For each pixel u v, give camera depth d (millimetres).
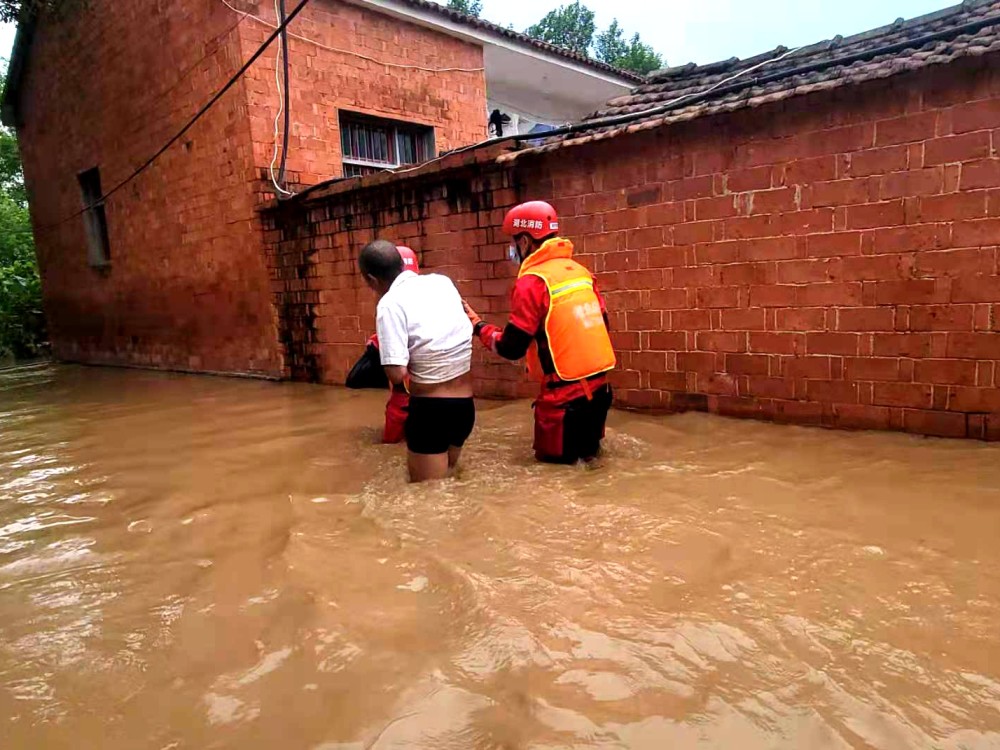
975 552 2371
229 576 2541
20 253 17422
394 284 3561
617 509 2947
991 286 3551
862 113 3797
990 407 3623
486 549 2602
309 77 8742
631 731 1531
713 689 1673
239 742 1593
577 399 3598
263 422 5551
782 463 3520
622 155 4762
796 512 2830
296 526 3008
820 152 3967
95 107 10969
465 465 3787
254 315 8414
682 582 2256
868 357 3971
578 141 4832
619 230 4863
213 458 4418
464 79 11156
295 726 1636
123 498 3666
